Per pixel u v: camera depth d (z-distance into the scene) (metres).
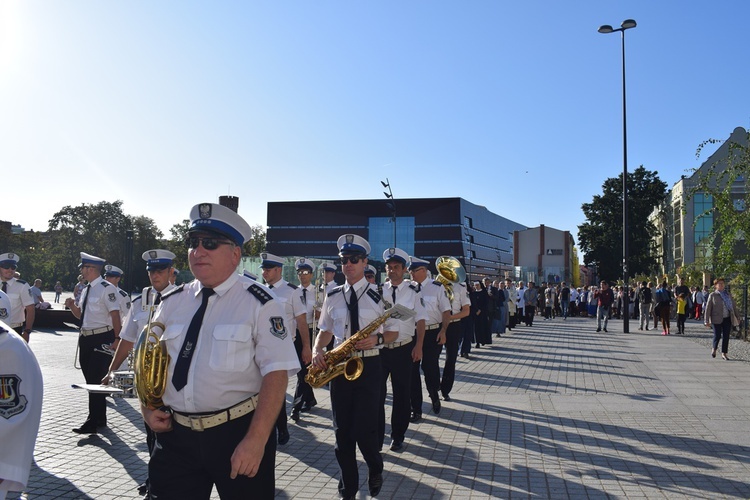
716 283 16.48
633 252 71.25
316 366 5.97
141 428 8.59
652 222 74.50
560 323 33.09
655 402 10.39
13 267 10.04
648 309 27.19
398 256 7.80
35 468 6.80
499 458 7.26
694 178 20.62
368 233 89.31
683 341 21.62
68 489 6.17
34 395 2.91
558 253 71.69
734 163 18.84
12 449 2.81
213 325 3.54
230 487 3.51
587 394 11.17
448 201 87.62
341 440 5.93
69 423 8.80
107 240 79.19
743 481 6.39
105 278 9.59
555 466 6.93
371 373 6.09
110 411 9.65
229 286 3.64
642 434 8.28
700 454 7.34
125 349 6.22
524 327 29.58
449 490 6.19
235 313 3.55
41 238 84.31
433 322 9.73
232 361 3.47
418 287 8.04
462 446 7.77
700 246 21.31
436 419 9.25
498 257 109.25
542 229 72.31
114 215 80.69
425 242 87.94
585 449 7.58
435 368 9.73
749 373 13.70
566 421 9.06
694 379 12.84
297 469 6.93
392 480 6.50
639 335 24.47
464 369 14.62
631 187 72.81
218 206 3.65
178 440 3.54
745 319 21.41
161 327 3.68
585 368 14.66
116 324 8.36
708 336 23.72
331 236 89.69
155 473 3.58
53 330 23.92
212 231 3.59
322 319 6.81
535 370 14.38
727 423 8.88
